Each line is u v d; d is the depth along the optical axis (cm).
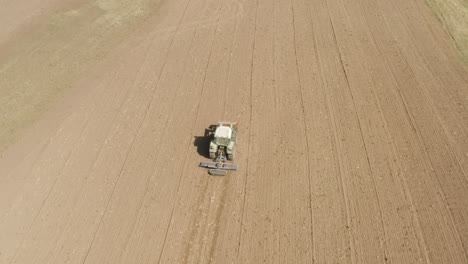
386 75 1881
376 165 1469
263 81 1883
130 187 1432
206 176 1465
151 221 1321
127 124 1694
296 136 1597
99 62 2055
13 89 1900
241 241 1255
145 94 1844
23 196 1420
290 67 1958
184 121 1692
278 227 1287
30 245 1268
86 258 1222
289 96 1791
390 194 1367
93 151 1579
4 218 1352
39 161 1552
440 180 1406
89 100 1827
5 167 1537
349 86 1830
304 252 1214
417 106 1711
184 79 1920
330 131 1612
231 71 1953
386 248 1215
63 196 1412
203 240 1264
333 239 1245
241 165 1495
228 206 1359
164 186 1433
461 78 1850
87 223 1320
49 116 1755
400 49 2036
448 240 1229
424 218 1291
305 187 1404
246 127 1645
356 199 1357
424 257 1188
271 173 1460
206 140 1605
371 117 1667
